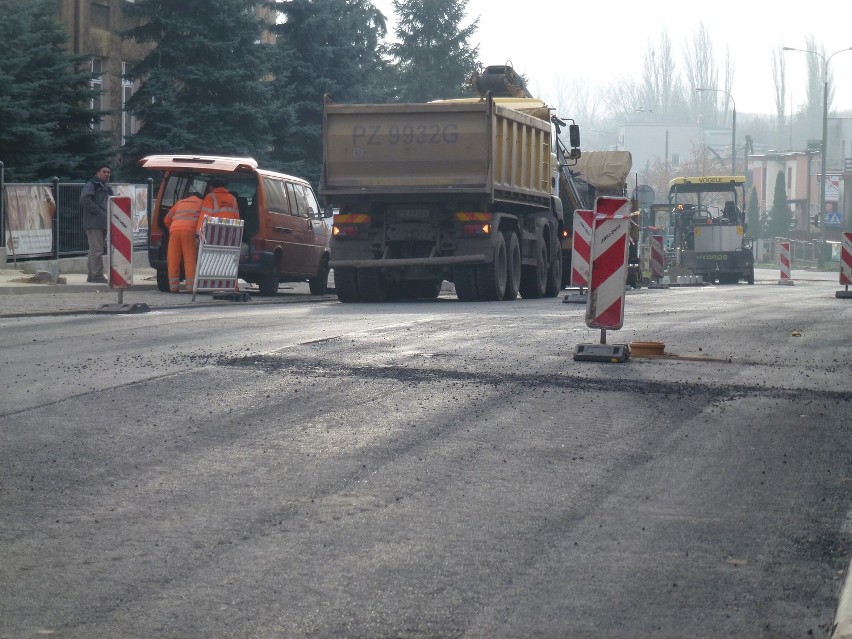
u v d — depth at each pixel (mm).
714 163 136250
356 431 7961
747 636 4332
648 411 8883
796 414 8898
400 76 68938
